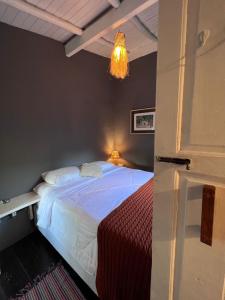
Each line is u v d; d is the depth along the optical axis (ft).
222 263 1.99
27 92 7.23
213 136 1.89
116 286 3.95
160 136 2.34
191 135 2.05
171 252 2.48
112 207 5.44
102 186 7.25
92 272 4.59
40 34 7.47
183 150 2.14
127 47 9.25
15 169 7.13
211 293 2.17
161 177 2.41
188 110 2.05
